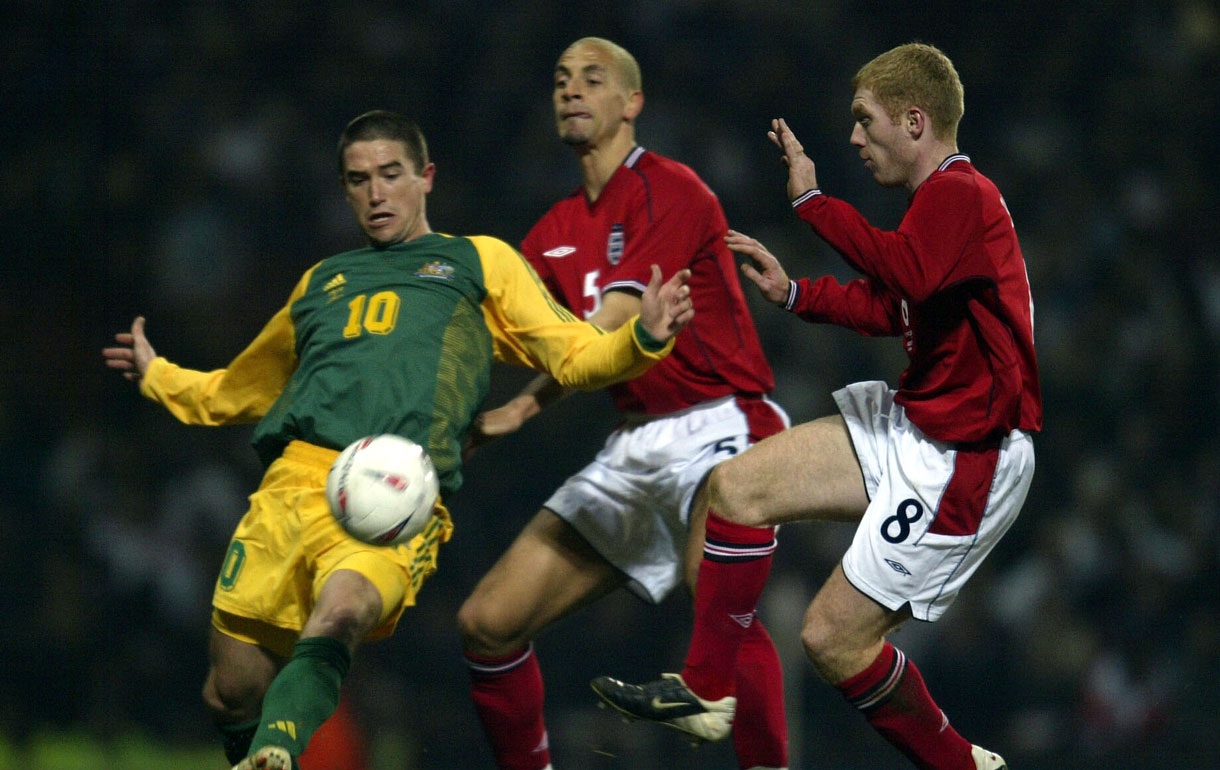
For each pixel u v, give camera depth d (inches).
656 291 574.2
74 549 1465.3
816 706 1341.0
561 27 1876.2
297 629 593.6
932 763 594.2
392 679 1355.8
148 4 1839.3
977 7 1950.1
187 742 1364.4
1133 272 1754.4
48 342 1652.3
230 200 1736.0
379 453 546.9
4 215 1732.3
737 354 697.0
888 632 589.6
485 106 1817.2
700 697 608.4
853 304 598.2
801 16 1924.2
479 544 1477.6
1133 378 1691.7
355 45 1845.5
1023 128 1900.8
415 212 633.6
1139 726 1406.3
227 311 1662.2
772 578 1366.9
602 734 1334.9
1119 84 1926.7
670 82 1830.7
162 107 1800.0
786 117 1835.6
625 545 693.3
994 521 573.9
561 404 1551.4
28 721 1357.0
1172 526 1581.0
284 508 585.3
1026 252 1775.3
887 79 585.0
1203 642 1477.6
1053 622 1453.0
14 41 1808.6
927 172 588.1
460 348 604.1
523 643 692.7
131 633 1422.2
